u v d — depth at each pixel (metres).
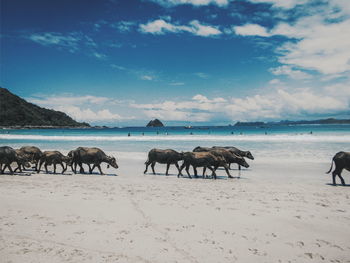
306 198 8.89
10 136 62.31
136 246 5.11
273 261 4.69
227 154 15.67
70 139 49.00
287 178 13.33
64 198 8.46
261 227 6.20
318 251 5.10
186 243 5.29
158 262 4.53
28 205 7.63
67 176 13.55
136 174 14.73
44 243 5.18
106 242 5.25
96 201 8.16
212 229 6.02
